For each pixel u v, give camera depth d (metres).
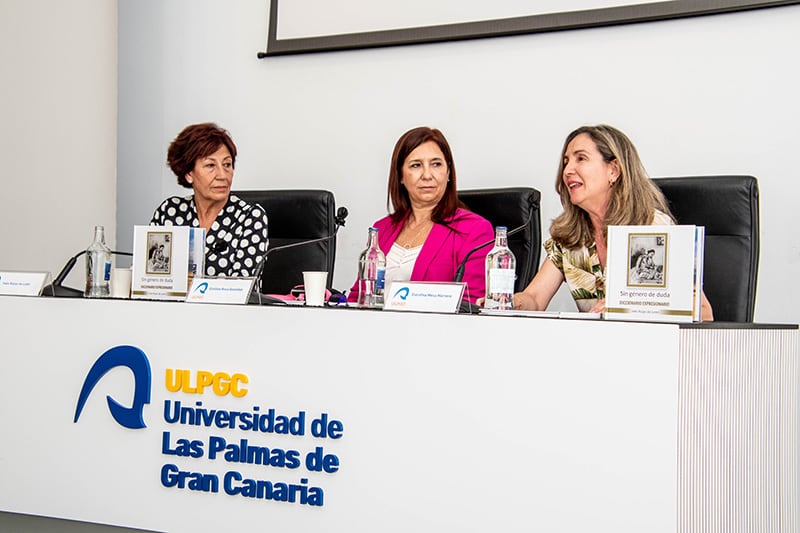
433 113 3.92
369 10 4.00
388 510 1.96
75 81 4.39
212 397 2.13
